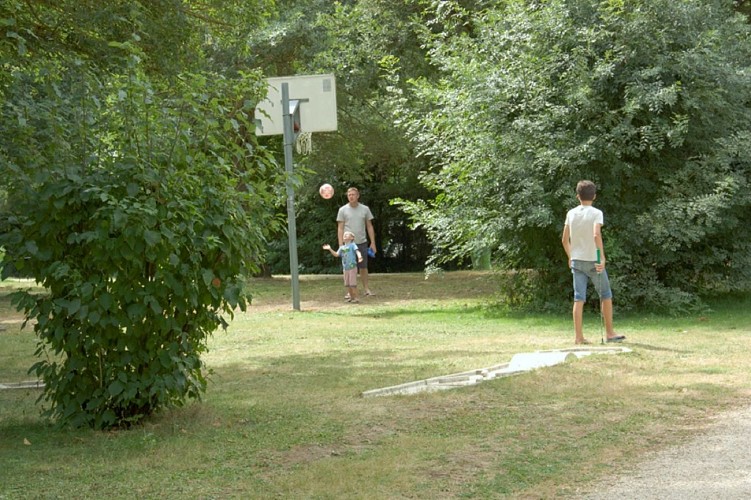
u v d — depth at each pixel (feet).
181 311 23.44
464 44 53.83
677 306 46.83
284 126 57.06
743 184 48.39
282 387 29.40
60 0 37.35
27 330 50.29
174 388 23.24
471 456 19.49
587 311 48.88
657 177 49.29
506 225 48.62
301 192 112.37
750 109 50.62
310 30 74.69
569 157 47.16
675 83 46.24
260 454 20.39
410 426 22.65
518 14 50.90
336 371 32.60
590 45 48.73
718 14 52.29
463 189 51.13
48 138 24.48
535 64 49.70
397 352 37.06
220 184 24.03
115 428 23.45
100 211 22.09
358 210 63.16
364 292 64.95
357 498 16.62
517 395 25.62
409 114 55.52
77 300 22.20
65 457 20.40
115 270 22.36
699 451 19.26
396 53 77.46
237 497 16.99
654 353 32.83
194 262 22.77
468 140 51.03
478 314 50.72
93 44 37.63
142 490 17.66
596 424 22.12
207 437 22.13
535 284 52.24
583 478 17.57
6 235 22.59
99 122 23.65
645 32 48.21
